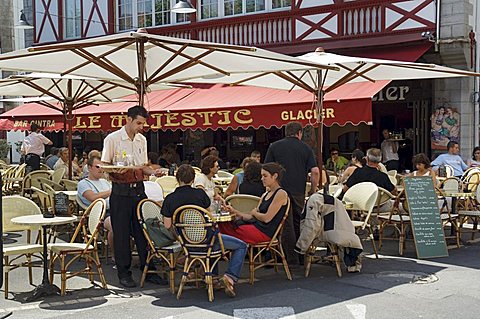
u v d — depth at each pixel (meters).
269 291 6.59
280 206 6.93
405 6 13.55
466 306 5.99
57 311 5.91
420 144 14.80
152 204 6.95
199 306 6.04
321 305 6.04
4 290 6.72
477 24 13.64
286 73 9.53
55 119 14.59
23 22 18.19
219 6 16.67
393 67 9.12
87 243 6.51
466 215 9.34
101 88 11.88
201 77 9.42
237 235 6.85
